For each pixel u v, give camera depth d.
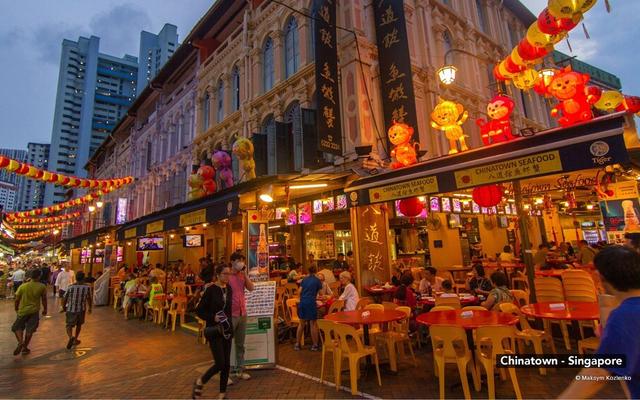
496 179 5.82
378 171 9.34
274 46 15.57
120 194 32.91
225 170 14.25
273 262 15.79
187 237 19.11
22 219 20.28
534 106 19.83
